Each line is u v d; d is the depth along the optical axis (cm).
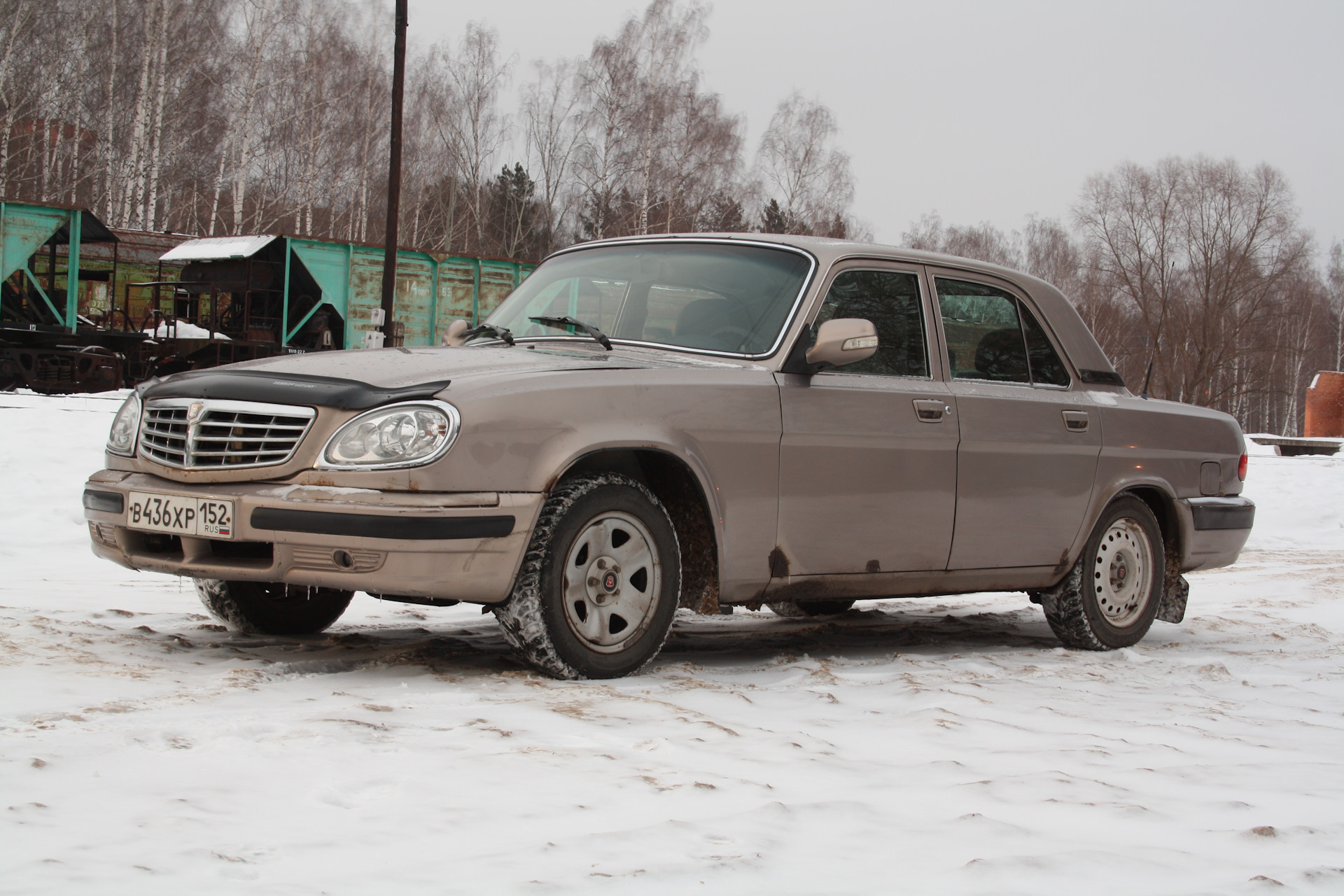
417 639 498
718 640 571
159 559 403
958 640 596
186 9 4516
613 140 5166
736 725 327
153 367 2462
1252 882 205
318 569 369
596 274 518
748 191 5441
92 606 561
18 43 4278
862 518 468
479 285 2867
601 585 400
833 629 631
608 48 5178
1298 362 7656
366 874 194
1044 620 717
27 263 2334
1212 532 619
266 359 440
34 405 1576
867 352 447
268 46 4784
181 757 263
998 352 542
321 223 5178
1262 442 3284
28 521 900
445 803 236
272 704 329
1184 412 618
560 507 389
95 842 204
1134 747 321
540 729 305
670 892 192
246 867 195
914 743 314
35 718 295
